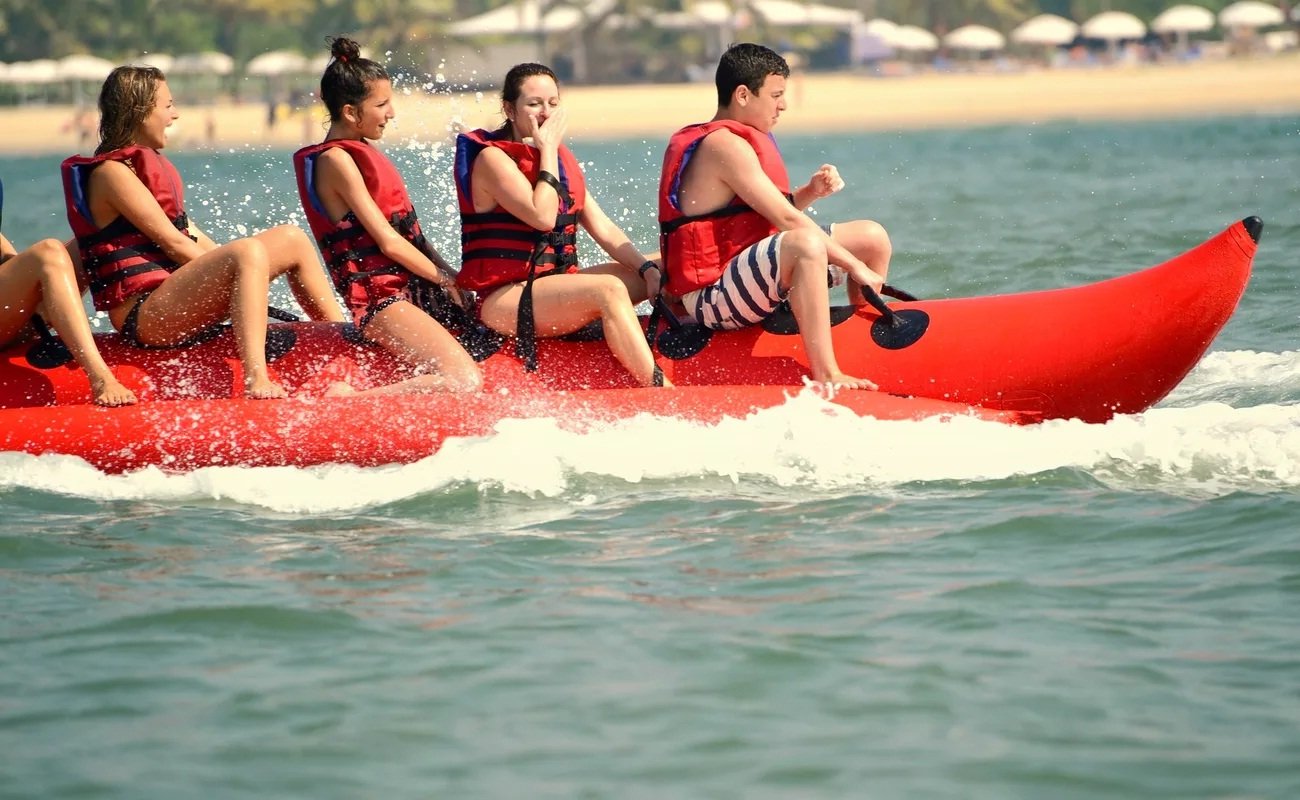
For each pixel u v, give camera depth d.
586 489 20.16
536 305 21.80
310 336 22.39
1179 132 117.50
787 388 21.28
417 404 21.20
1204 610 15.88
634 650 15.20
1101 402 21.92
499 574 17.33
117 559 18.05
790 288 21.34
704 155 21.64
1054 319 21.80
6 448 20.98
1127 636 15.29
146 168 21.88
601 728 13.62
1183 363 21.70
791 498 19.64
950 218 53.91
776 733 13.48
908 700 14.04
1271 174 69.00
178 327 21.84
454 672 14.79
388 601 16.61
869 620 15.79
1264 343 29.16
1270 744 13.10
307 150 22.12
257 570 17.61
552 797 12.48
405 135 102.69
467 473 20.44
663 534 18.48
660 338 22.47
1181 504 18.97
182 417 21.05
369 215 21.81
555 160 21.62
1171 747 13.10
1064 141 113.38
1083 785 12.55
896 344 21.97
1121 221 50.41
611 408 21.19
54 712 14.11
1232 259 21.20
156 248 22.11
